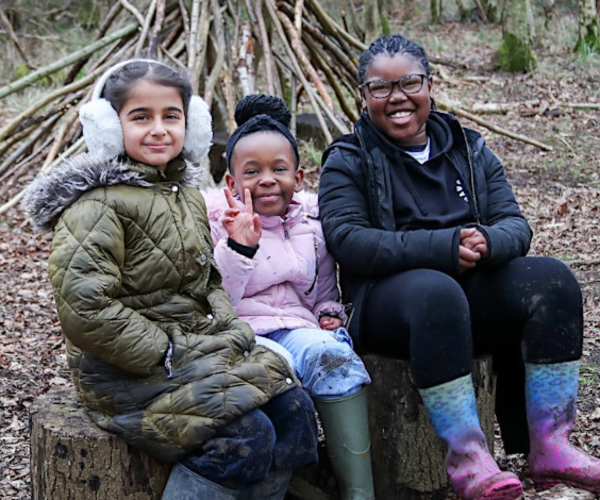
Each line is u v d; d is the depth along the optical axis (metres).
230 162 3.08
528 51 13.68
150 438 2.48
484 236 2.91
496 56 13.95
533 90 12.46
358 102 8.80
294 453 2.56
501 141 9.85
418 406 3.00
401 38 3.18
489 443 3.11
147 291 2.54
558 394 2.85
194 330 2.59
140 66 2.60
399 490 3.07
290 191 3.02
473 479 2.62
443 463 3.03
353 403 2.78
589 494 3.05
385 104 3.11
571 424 2.87
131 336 2.41
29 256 6.78
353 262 2.98
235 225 2.80
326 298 3.15
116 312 2.40
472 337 3.00
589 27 14.63
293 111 8.34
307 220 3.12
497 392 3.28
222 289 2.72
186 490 2.48
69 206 2.51
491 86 12.87
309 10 8.80
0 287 6.08
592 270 6.01
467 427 2.70
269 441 2.46
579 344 2.86
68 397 2.90
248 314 2.95
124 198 2.50
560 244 6.60
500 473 2.60
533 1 18.77
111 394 2.53
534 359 2.87
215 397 2.43
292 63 7.84
